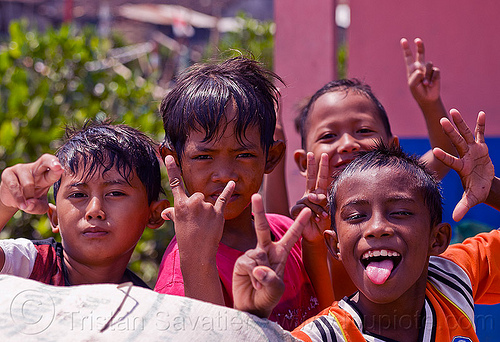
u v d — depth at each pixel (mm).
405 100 4344
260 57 3254
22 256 1945
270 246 1503
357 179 1815
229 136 2000
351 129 2639
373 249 1737
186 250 1750
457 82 4195
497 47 4074
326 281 2227
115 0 14047
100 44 5617
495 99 4082
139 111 5004
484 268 2109
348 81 2926
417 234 1751
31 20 14078
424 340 1788
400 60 4355
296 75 4242
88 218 1987
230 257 2121
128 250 2121
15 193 1688
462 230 4051
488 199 2131
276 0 4312
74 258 2051
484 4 4094
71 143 2105
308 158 2152
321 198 2078
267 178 3037
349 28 4539
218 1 14586
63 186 2033
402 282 1729
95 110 4801
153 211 2199
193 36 16422
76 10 14148
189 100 2053
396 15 4359
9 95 4664
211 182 2006
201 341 1424
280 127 2850
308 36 4207
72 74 4973
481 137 1997
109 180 2025
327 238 1963
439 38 4234
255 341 1465
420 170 1871
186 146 2047
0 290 1501
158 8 14992
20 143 4312
